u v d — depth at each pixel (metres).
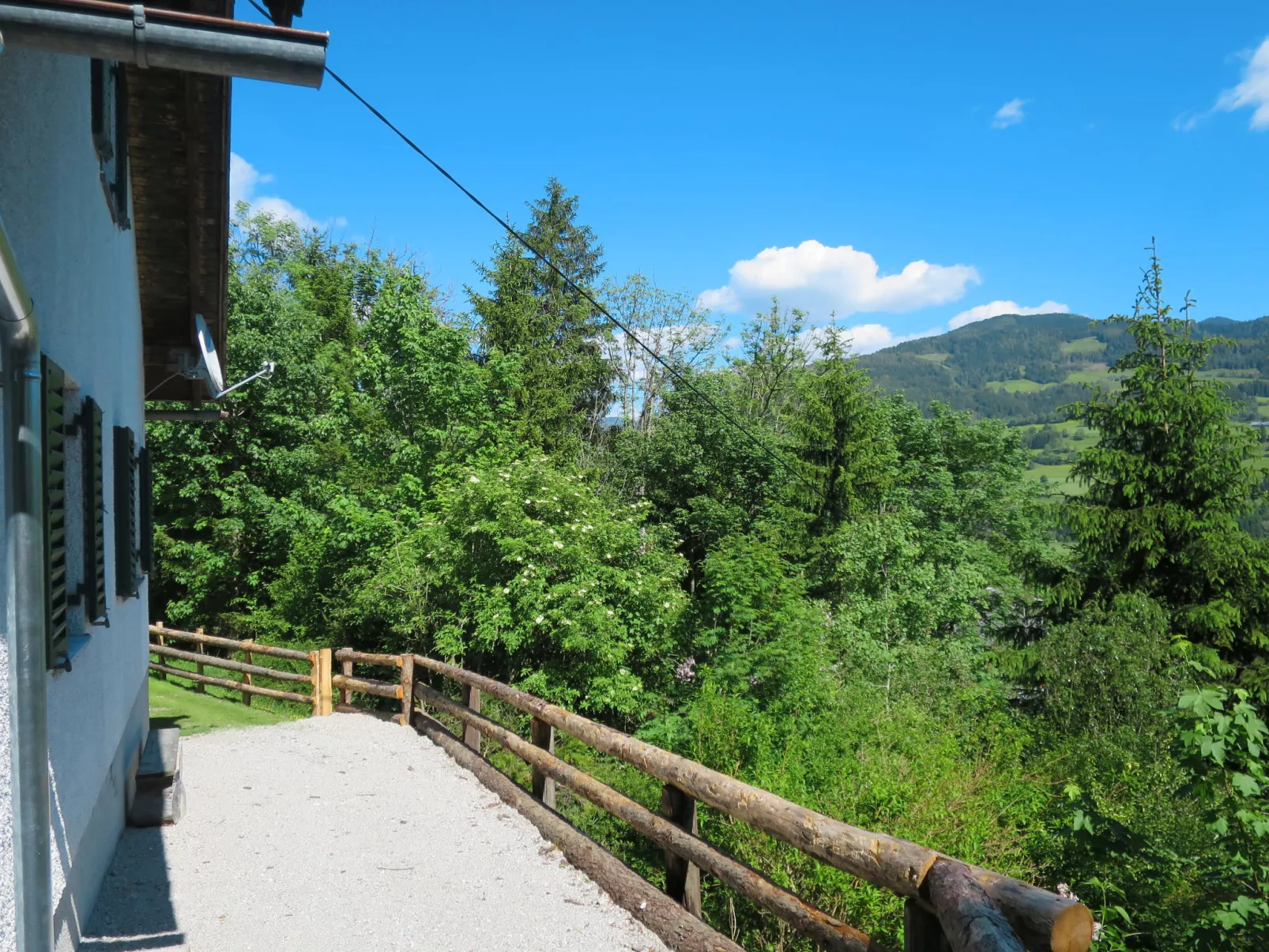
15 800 2.57
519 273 32.31
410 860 5.26
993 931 2.32
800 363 35.41
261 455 20.81
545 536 12.47
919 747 7.70
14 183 2.93
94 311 4.69
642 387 38.28
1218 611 15.70
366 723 9.22
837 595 20.39
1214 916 4.08
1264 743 4.31
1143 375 17.64
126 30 2.34
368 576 14.12
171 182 7.29
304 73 2.48
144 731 7.46
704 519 24.75
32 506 2.56
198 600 20.59
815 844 3.37
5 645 2.65
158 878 4.90
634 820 4.81
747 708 8.62
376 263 21.16
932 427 34.62
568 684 12.10
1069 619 17.53
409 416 19.75
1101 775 8.18
